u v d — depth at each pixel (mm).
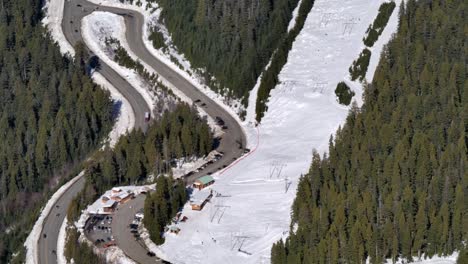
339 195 193250
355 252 181250
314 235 186625
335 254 180625
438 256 184750
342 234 183125
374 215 189375
